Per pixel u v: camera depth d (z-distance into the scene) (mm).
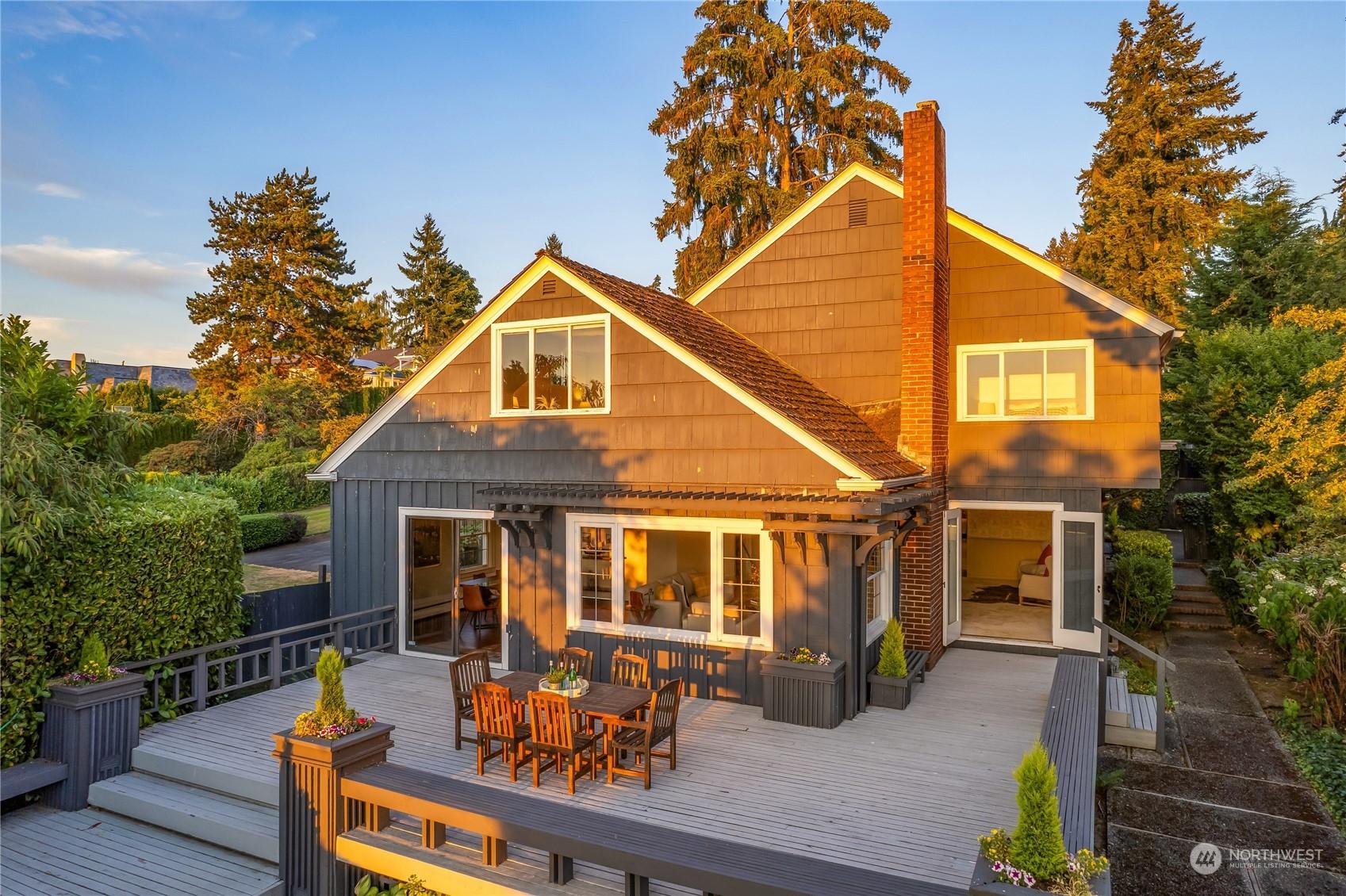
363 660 12258
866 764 7789
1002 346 12844
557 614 10875
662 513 10195
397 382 63031
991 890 4246
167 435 33531
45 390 9430
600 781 7465
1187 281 25656
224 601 10664
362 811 6703
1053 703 8320
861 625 9539
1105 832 8039
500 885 5805
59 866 7051
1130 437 12188
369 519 12938
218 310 39312
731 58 24938
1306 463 13094
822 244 13391
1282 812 8414
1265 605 12414
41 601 8297
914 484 11070
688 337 11008
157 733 9008
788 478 9703
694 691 10039
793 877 4879
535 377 11578
